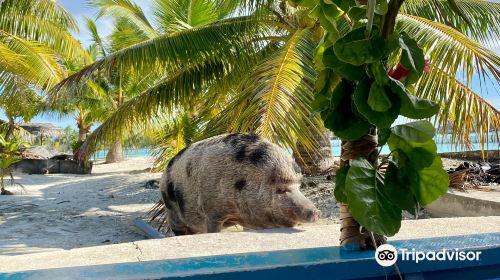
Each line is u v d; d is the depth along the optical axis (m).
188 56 8.63
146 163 23.19
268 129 5.43
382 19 1.28
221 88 9.52
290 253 1.48
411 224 3.95
